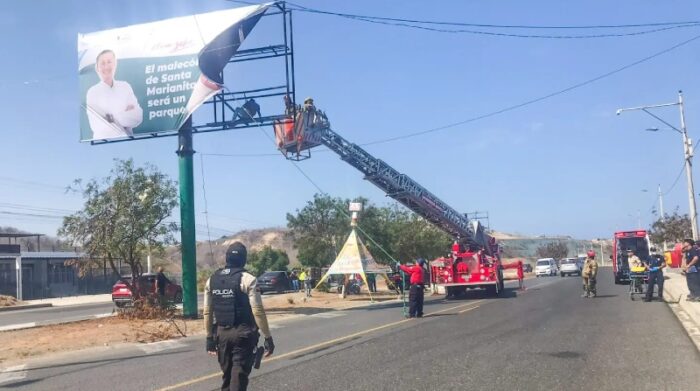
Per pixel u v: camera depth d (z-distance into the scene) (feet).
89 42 71.97
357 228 105.09
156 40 70.44
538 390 27.43
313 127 76.38
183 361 39.17
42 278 159.74
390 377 30.83
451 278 91.45
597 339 41.55
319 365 34.78
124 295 89.10
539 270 197.98
